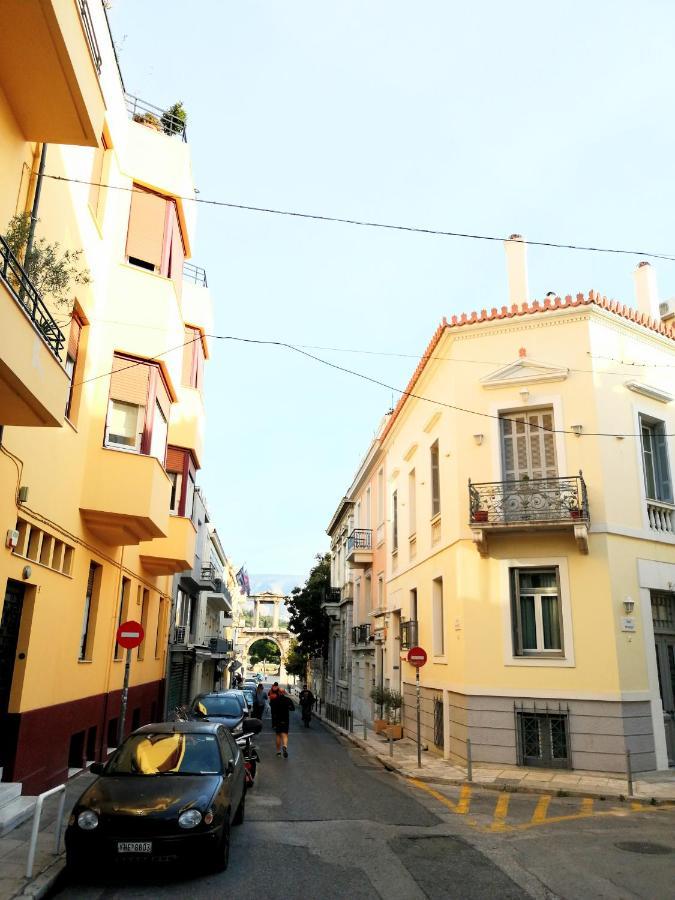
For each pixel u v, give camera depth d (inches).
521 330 659.4
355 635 1302.9
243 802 371.2
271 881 269.3
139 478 515.8
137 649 705.6
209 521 1619.1
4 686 377.1
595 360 632.4
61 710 450.9
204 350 874.1
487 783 510.3
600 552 591.2
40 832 320.5
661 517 649.0
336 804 432.5
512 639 600.1
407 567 876.0
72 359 462.9
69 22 288.5
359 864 295.9
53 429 415.8
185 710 669.3
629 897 257.4
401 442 950.4
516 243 753.6
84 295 461.4
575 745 561.3
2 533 344.2
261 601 4192.9
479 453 646.5
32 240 318.7
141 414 539.2
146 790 281.6
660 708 581.9
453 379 674.8
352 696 1350.9
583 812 423.2
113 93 514.6
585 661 574.6
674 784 508.7
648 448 669.3
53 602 432.5
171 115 645.3
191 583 1110.4
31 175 353.1
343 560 1608.0
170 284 574.6
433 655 721.0
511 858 310.0
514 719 581.9
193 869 280.7
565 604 590.6
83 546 498.3
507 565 614.5
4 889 240.5
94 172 502.9
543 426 641.6
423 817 398.9
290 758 687.7
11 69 297.1
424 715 746.2
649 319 670.5
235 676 2630.4
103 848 258.2
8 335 252.8
